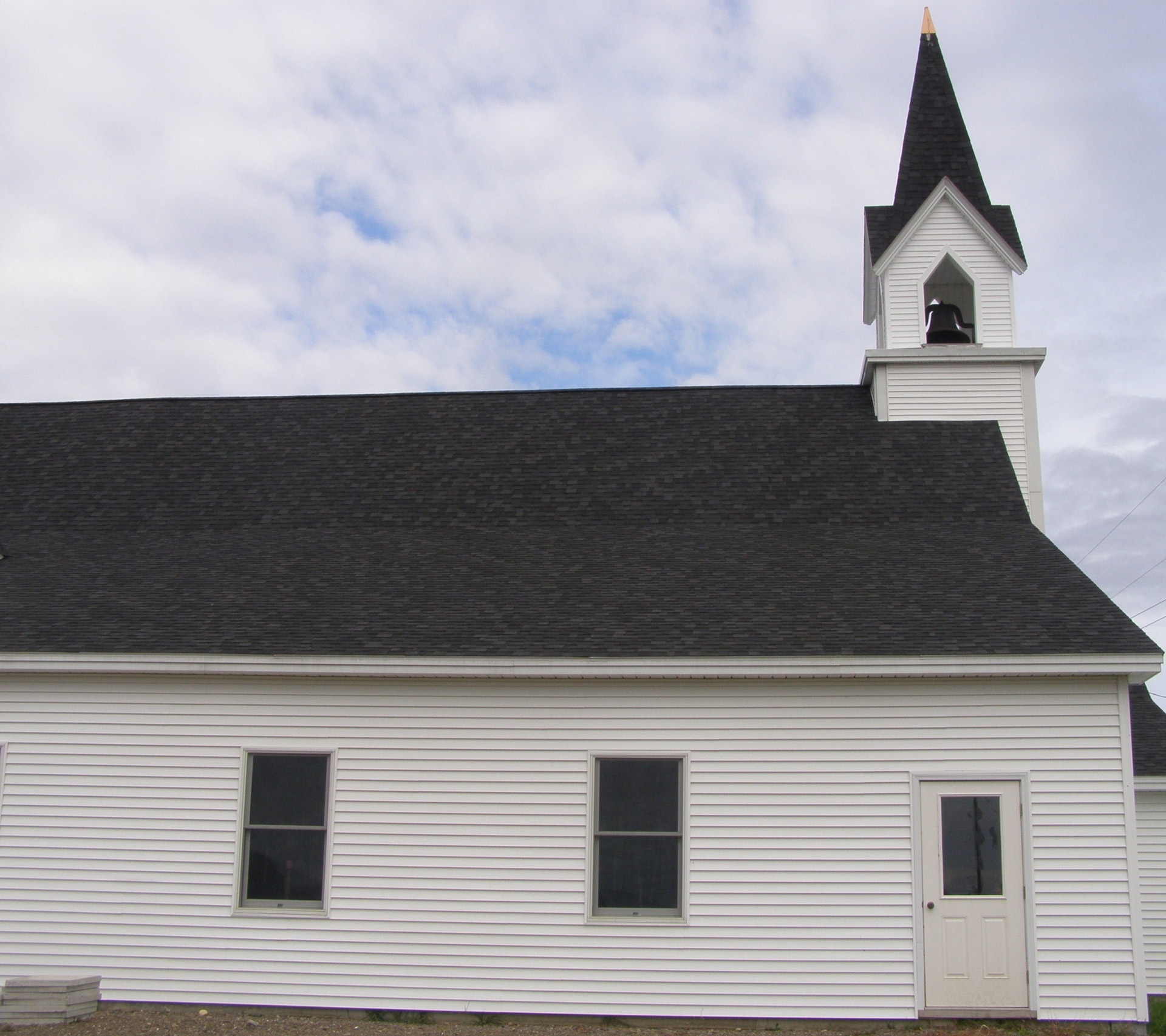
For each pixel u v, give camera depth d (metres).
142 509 18.55
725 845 12.78
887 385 19.22
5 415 21.56
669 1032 12.33
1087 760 12.64
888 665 12.58
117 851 13.31
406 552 16.56
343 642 13.32
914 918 12.48
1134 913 12.32
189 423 20.91
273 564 16.20
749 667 12.70
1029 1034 12.05
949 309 19.94
